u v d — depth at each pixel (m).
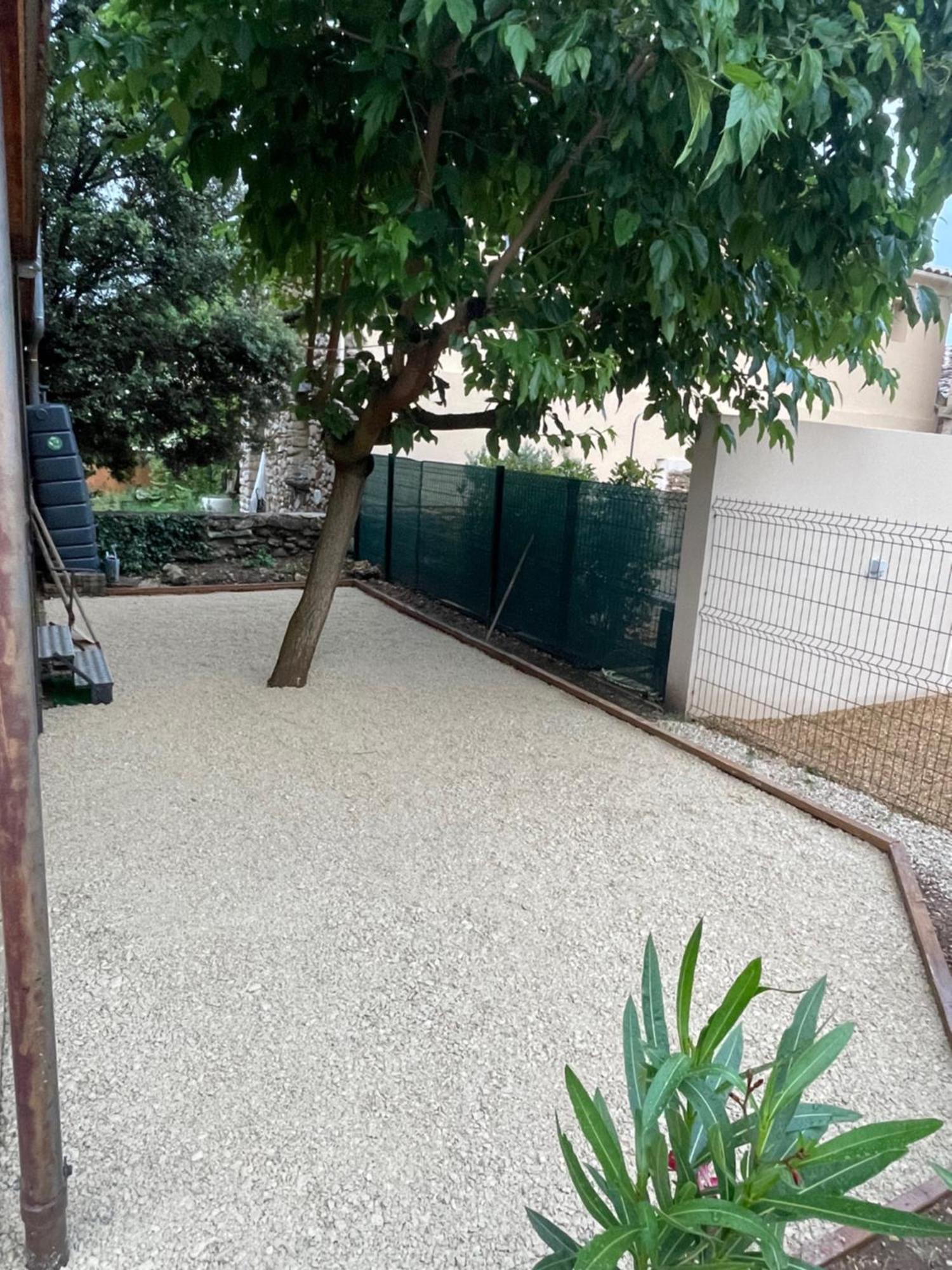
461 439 10.53
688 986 1.31
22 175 2.88
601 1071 2.28
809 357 5.46
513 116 4.29
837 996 2.72
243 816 3.63
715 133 3.56
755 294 4.68
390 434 5.24
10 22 1.72
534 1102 2.16
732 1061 1.47
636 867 3.44
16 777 1.44
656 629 5.85
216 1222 1.76
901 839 3.94
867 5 3.47
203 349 9.48
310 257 5.19
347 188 4.52
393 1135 2.02
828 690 6.17
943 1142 2.15
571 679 6.32
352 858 3.34
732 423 5.34
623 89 3.41
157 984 2.51
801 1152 1.17
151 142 7.96
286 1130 2.01
